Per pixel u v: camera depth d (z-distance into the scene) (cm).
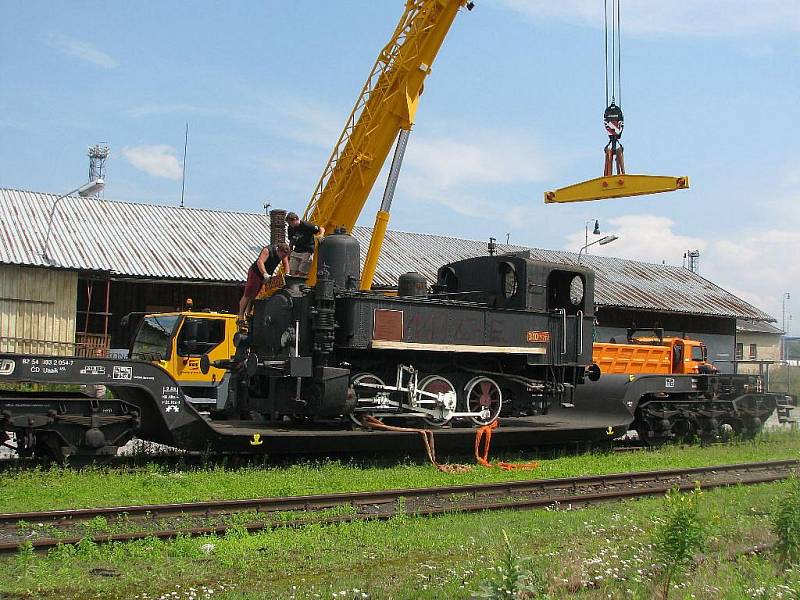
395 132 1720
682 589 643
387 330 1286
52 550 690
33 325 2273
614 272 3859
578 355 1518
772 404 2020
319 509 902
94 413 1079
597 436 1530
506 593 545
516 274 1463
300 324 1275
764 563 737
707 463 1442
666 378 1753
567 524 881
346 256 1355
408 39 1695
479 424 1422
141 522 805
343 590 617
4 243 2327
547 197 1620
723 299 3878
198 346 1809
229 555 706
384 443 1270
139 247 2569
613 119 1538
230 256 2662
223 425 1320
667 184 1466
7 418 1018
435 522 868
